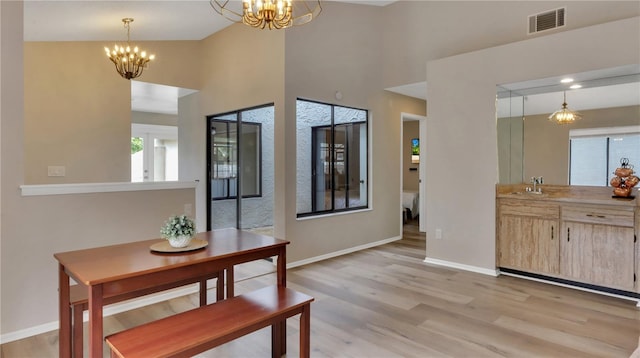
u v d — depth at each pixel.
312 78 4.71
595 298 3.41
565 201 3.68
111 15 4.03
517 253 4.03
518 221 4.01
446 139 4.49
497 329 2.78
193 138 6.16
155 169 8.52
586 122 4.06
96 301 1.73
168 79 5.61
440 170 4.56
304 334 2.22
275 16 2.56
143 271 1.85
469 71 4.28
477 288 3.70
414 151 8.65
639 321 2.91
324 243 4.90
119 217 3.18
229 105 5.29
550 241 3.80
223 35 5.37
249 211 5.32
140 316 3.02
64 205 2.89
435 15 5.19
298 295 2.30
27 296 2.72
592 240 3.54
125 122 5.26
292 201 4.52
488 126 4.14
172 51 5.64
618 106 3.84
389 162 5.96
